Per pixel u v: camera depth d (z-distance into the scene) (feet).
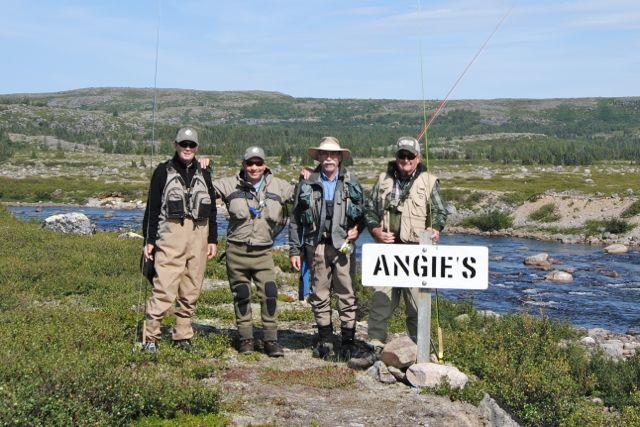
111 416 17.35
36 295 37.09
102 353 22.58
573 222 156.76
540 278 90.79
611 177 288.92
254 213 25.63
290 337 30.04
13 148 580.71
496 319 41.32
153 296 24.52
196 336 26.96
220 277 46.65
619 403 27.22
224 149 584.40
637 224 144.36
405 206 24.39
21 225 75.20
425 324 23.93
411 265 23.54
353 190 25.26
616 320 63.00
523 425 21.52
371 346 27.37
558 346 34.14
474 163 511.81
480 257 23.39
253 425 18.72
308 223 25.34
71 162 465.88
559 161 486.38
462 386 22.79
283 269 52.54
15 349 22.40
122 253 52.42
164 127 418.31
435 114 24.06
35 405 16.78
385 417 20.10
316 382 22.82
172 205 24.14
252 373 23.86
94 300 36.27
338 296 26.11
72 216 73.97
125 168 411.75
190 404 19.17
